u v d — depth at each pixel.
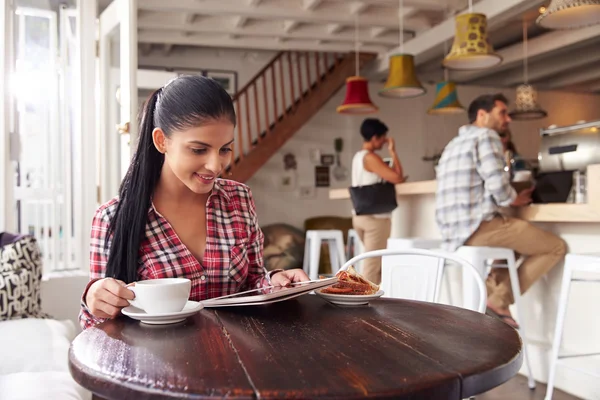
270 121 8.25
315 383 0.71
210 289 1.40
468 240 3.04
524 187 3.29
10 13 3.09
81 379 0.78
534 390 3.01
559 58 7.91
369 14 6.41
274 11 6.04
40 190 3.34
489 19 5.73
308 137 8.46
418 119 8.61
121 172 3.18
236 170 7.30
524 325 3.17
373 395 0.68
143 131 1.32
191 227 1.40
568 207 2.72
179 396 0.69
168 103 1.20
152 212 1.35
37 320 2.51
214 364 0.80
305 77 8.41
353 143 8.56
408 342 0.93
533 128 9.30
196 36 7.01
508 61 7.48
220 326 1.05
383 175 4.18
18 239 2.75
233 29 6.71
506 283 3.09
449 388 0.73
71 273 3.34
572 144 4.10
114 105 3.49
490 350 0.88
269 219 8.27
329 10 6.24
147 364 0.80
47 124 3.37
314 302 1.32
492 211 2.97
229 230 1.43
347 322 1.09
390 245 3.56
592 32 6.37
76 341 0.95
